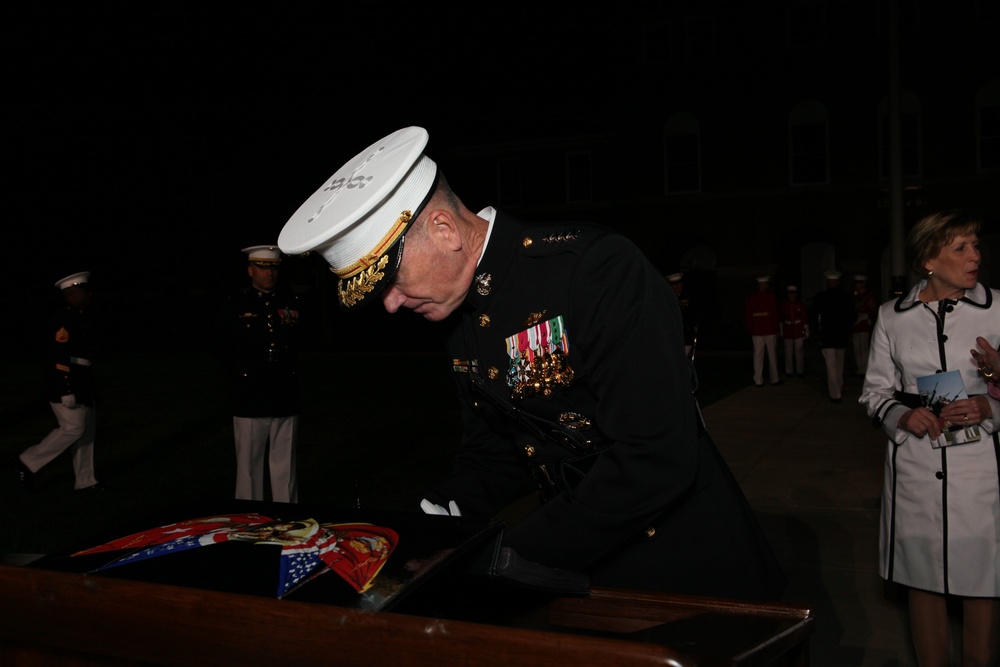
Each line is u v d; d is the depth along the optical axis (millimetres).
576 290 1607
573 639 1012
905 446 3094
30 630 1304
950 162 25594
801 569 4703
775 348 14320
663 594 1433
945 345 3020
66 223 34000
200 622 1188
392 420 10922
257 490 5906
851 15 26578
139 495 7020
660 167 29031
